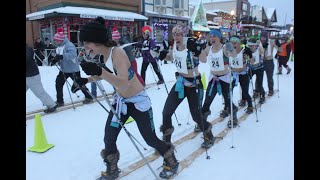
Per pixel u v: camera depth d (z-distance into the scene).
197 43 3.68
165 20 25.27
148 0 24.06
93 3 19.73
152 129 3.08
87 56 2.88
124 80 2.65
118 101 2.97
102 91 2.96
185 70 3.73
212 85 4.64
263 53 7.38
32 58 5.68
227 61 4.72
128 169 3.56
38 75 5.82
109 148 3.11
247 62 6.00
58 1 18.33
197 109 3.91
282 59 12.16
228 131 5.05
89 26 2.63
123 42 7.92
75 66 6.41
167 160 3.30
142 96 3.00
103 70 2.50
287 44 12.20
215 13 35.75
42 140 4.21
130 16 20.56
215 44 4.70
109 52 2.71
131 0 22.28
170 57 3.98
